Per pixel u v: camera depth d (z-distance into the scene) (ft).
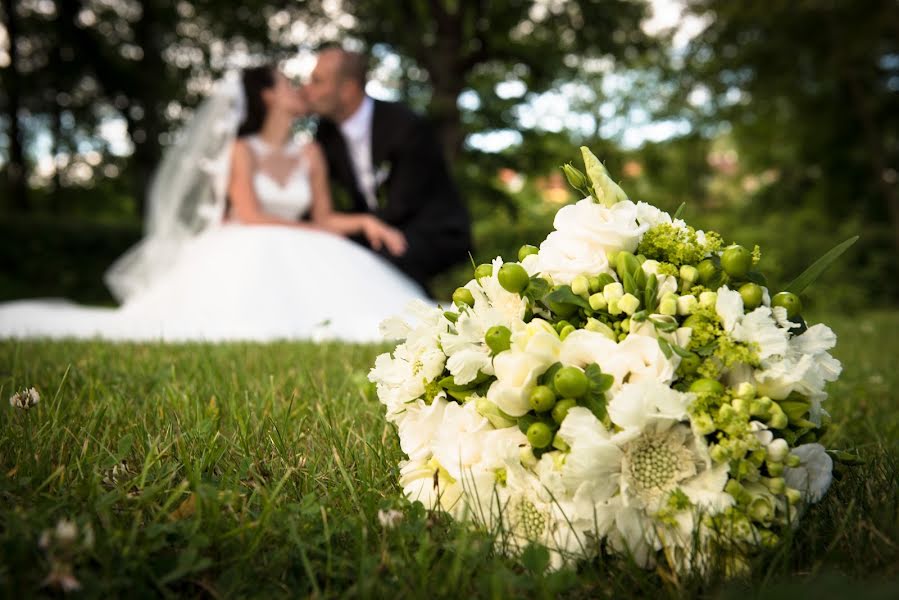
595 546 3.70
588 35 52.80
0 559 3.35
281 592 3.42
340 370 9.73
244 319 18.01
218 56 58.34
